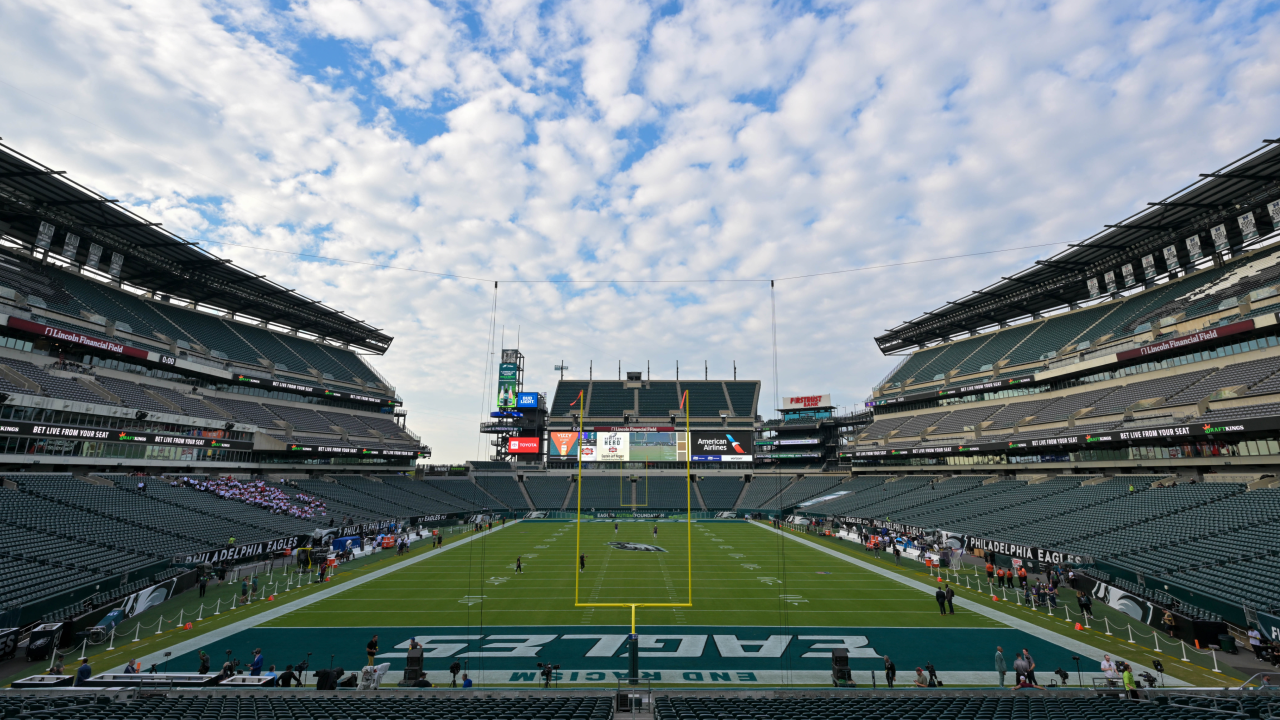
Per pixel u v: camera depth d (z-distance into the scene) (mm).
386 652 18562
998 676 16422
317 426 55438
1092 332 46656
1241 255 38031
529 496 74875
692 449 73000
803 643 19453
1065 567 28219
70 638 18359
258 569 32688
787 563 36062
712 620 22375
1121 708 11750
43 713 10383
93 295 41688
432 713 11094
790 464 80500
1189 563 23562
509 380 81750
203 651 18484
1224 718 10703
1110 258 44312
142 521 30047
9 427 28484
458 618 22547
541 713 11125
